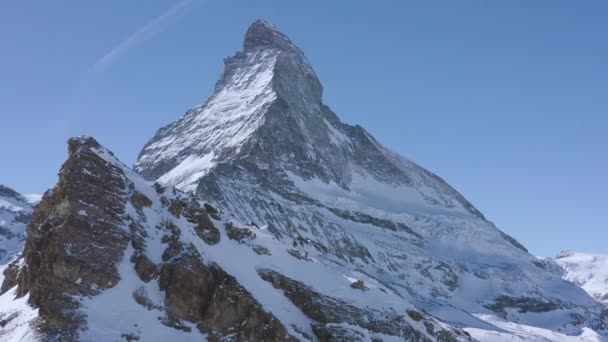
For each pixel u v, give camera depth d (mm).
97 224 92250
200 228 101438
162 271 92562
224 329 89438
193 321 89875
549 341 195000
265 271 99688
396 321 100625
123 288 88938
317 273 105062
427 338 102062
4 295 99500
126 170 105688
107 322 84125
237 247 102562
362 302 101688
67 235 88750
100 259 89625
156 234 97938
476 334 180875
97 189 95688
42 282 87312
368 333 96188
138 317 86562
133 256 93250
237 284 92250
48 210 97438
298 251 109625
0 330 85125
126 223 95688
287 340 88688
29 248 100125
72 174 94875
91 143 100375
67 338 80875
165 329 86938
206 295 91812
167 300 89938
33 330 81875
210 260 95312
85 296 85750
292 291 98500
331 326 94625
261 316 89812
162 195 104375
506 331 197875
